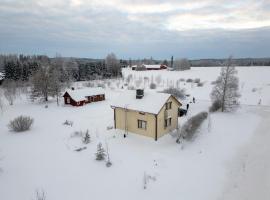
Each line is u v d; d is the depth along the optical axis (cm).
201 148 2127
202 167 1788
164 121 2434
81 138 2403
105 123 2927
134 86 6500
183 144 2208
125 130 2558
